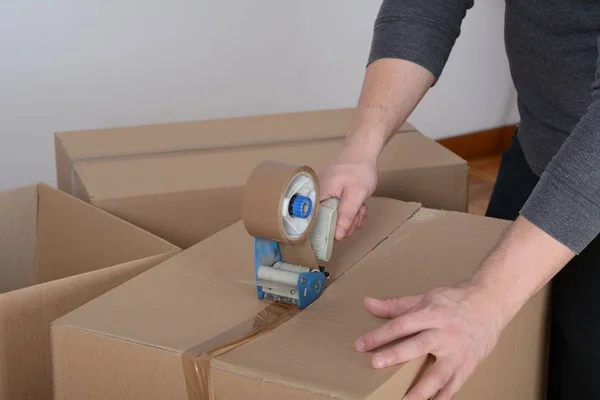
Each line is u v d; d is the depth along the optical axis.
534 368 1.01
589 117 0.76
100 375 0.78
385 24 1.09
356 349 0.73
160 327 0.78
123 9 2.09
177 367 0.73
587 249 1.04
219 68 2.30
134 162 1.32
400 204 1.11
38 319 0.93
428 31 1.08
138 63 2.17
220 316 0.80
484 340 0.73
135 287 0.87
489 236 1.00
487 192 2.59
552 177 0.76
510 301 0.75
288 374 0.68
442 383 0.71
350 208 0.95
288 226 0.81
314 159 1.35
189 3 2.18
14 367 0.93
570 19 1.03
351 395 0.65
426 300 0.75
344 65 2.52
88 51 2.08
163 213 1.22
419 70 1.07
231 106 2.36
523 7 1.10
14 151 2.07
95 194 1.20
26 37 1.99
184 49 2.22
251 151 1.38
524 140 1.22
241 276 0.90
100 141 1.42
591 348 1.05
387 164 1.31
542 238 0.76
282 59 2.39
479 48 2.79
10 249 1.27
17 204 1.27
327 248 0.88
